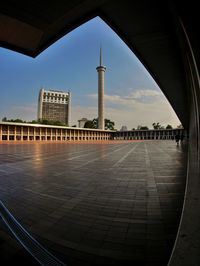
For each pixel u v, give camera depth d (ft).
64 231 10.57
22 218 12.28
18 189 18.80
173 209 13.28
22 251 8.70
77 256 8.34
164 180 21.31
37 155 51.06
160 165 31.50
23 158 44.27
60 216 12.55
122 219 11.97
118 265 7.72
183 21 11.34
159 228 10.69
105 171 27.53
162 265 7.66
